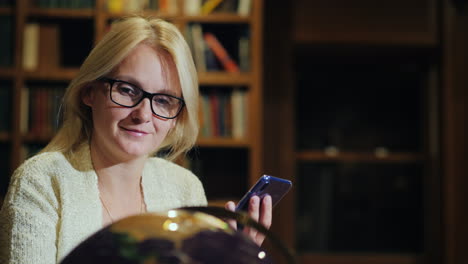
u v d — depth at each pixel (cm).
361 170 402
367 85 407
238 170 381
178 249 57
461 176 382
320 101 405
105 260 58
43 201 120
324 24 381
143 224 60
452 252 379
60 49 368
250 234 109
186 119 134
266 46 385
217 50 350
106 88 119
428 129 399
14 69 340
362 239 400
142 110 118
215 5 348
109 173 130
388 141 405
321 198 398
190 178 152
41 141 343
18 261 113
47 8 346
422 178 402
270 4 385
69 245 120
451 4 382
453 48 382
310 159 396
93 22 361
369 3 381
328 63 404
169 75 121
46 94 346
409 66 404
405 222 402
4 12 345
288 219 385
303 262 394
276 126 385
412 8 382
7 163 346
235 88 355
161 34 120
